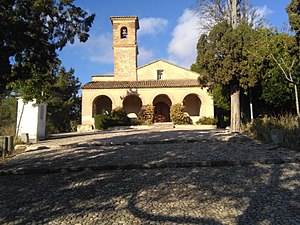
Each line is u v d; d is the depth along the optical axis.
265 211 5.02
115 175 7.86
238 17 20.12
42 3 8.56
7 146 11.91
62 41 9.85
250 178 7.11
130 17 35.59
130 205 5.60
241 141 12.73
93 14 10.20
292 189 6.18
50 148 12.92
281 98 16.56
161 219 4.86
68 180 7.59
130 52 35.38
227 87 18.47
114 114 28.78
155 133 17.80
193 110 32.50
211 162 8.48
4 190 6.95
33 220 5.09
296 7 12.92
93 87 30.92
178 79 34.00
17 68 9.24
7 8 8.02
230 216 4.88
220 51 16.17
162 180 7.20
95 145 12.98
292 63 14.44
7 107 22.50
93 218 5.05
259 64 15.96
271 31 16.84
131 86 31.00
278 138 11.39
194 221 4.72
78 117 44.50
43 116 17.16
